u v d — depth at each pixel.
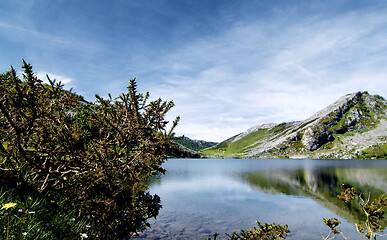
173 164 107.75
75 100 3.64
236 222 13.51
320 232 11.84
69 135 3.39
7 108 3.14
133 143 3.68
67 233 3.27
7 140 3.13
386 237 10.24
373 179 40.12
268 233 5.46
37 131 3.27
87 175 3.46
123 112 3.69
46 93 3.38
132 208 3.50
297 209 17.56
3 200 3.02
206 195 23.22
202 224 12.79
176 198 21.11
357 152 164.38
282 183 36.09
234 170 66.31
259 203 19.83
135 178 3.41
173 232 11.02
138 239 9.62
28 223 2.89
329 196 24.25
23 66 3.06
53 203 3.61
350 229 12.28
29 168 3.75
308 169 69.81
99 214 3.39
